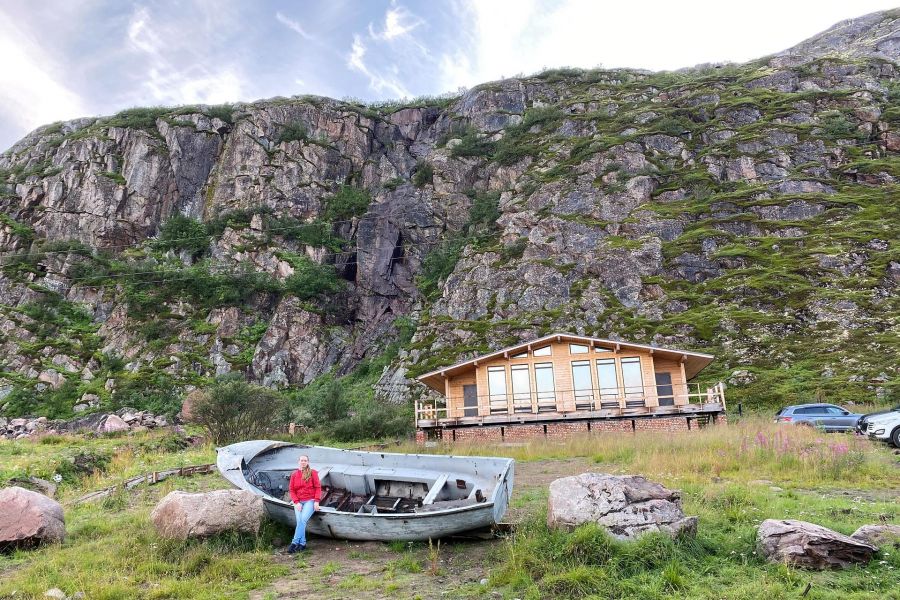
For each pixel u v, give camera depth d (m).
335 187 101.19
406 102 127.12
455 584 7.87
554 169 83.38
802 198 66.75
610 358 30.81
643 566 7.42
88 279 85.19
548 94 113.75
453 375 32.62
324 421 38.25
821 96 87.12
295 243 88.56
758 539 8.07
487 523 9.79
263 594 7.84
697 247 62.62
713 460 15.97
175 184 100.75
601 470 16.80
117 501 14.08
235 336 74.88
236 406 27.95
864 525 8.58
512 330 59.31
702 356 30.25
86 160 101.50
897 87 90.12
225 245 89.12
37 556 9.72
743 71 105.88
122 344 74.81
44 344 74.00
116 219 95.44
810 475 14.13
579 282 63.62
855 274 53.66
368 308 79.94
